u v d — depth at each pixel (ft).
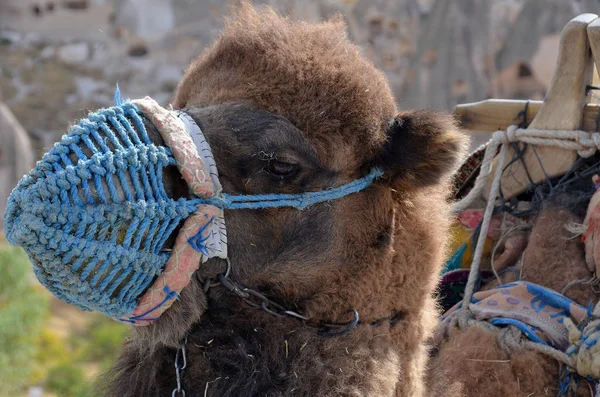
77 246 7.93
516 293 10.85
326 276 9.63
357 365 9.36
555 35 51.16
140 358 9.73
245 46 9.80
